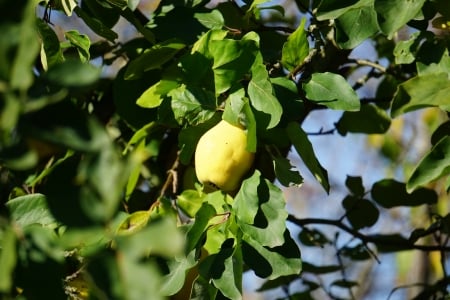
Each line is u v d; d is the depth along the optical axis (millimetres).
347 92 2117
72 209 1644
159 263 2066
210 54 2121
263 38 2311
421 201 2432
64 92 1652
